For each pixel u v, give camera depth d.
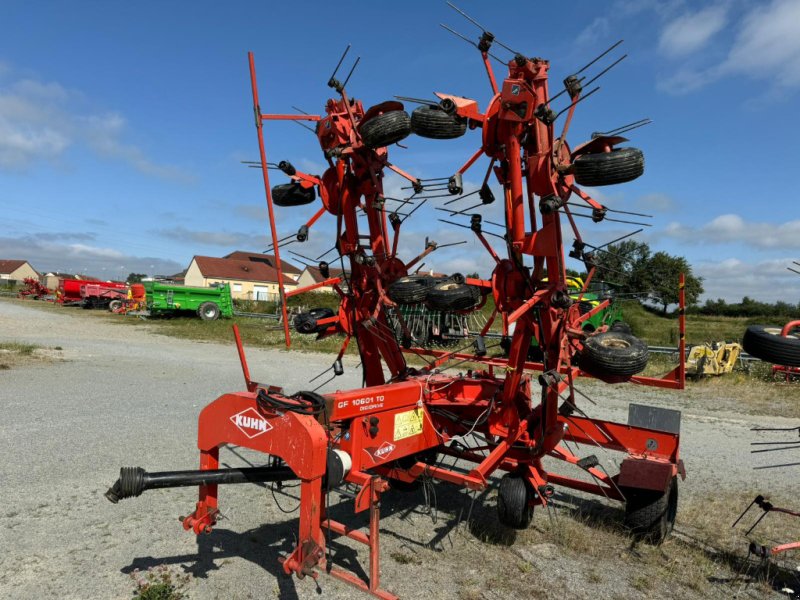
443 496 6.14
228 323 29.95
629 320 27.38
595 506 6.02
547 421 4.94
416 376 5.79
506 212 4.80
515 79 4.41
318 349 20.33
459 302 4.77
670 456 5.20
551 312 4.76
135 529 4.88
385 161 5.68
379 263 5.73
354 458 4.07
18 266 116.19
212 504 3.83
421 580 4.21
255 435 3.64
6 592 3.80
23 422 8.27
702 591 4.30
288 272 77.56
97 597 3.79
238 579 4.09
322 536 3.54
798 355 4.04
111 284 42.91
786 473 7.50
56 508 5.25
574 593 4.15
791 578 4.58
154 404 10.02
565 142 4.62
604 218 4.95
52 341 19.44
